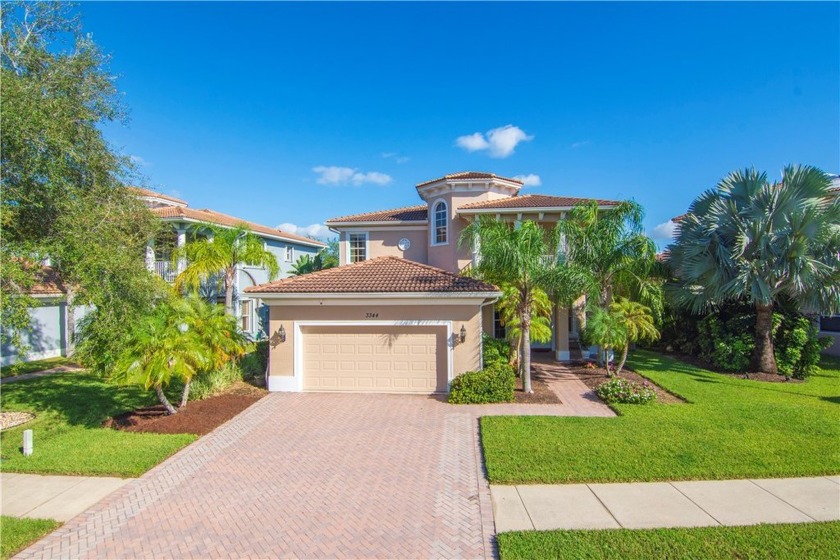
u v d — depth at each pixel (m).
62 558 6.26
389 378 15.52
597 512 7.14
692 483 8.12
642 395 13.52
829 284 15.93
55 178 11.77
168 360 12.01
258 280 31.48
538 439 10.33
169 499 7.97
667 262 20.28
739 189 17.56
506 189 24.50
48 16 13.02
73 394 16.36
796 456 9.12
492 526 6.84
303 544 6.52
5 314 11.56
